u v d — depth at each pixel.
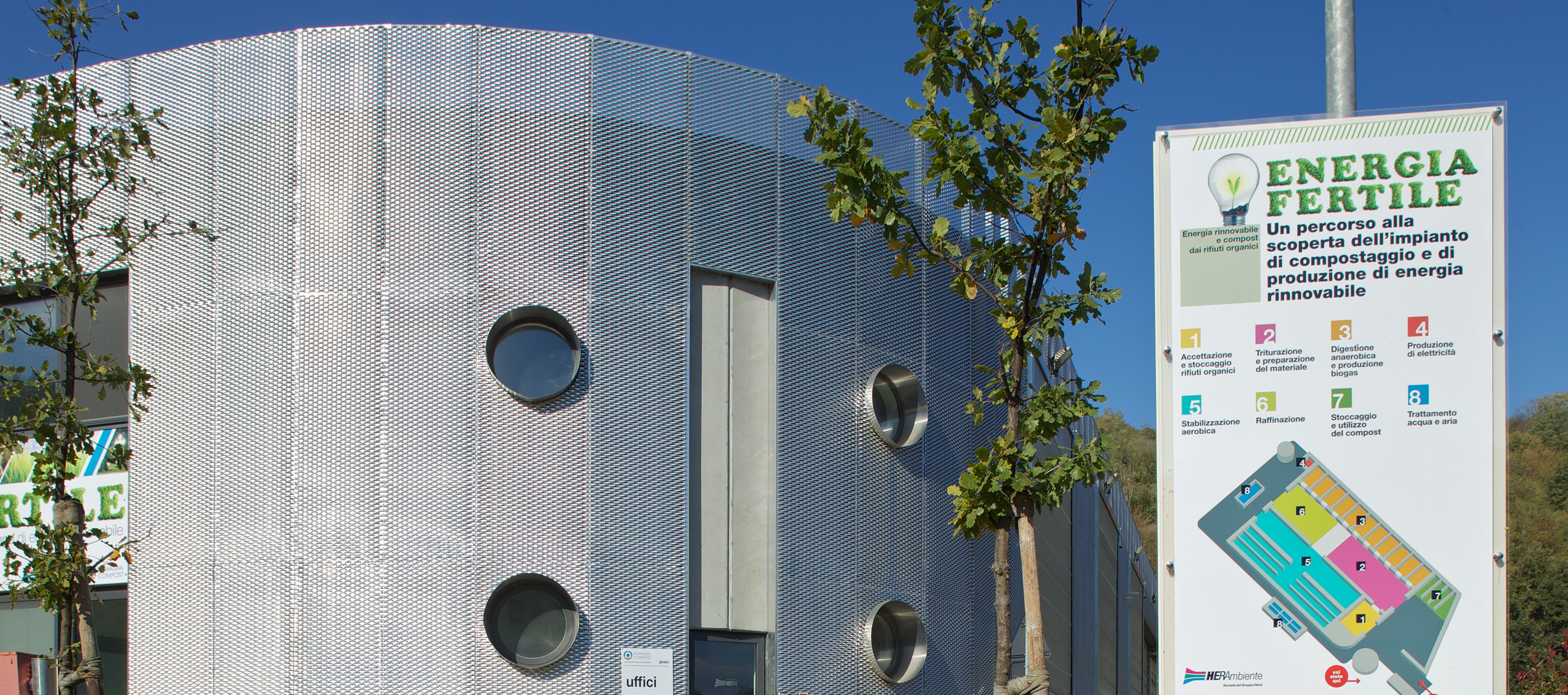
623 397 15.81
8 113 16.72
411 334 15.41
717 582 16.28
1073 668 28.81
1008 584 9.40
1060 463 9.41
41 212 15.42
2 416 16.72
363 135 15.75
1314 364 9.41
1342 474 9.33
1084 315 9.46
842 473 17.50
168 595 15.59
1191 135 9.70
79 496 16.27
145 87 16.56
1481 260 9.27
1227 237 9.59
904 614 17.95
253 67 16.16
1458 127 9.37
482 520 15.09
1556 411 90.12
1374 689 9.19
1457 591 9.14
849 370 17.81
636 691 15.27
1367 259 9.41
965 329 19.78
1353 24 9.83
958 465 19.31
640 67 16.55
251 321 15.73
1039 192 9.34
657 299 16.22
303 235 15.67
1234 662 9.37
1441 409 9.24
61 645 12.31
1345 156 9.49
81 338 16.67
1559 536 64.88
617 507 15.57
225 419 15.67
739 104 17.20
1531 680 34.50
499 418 15.33
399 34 15.92
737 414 16.78
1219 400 9.52
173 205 16.25
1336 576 9.30
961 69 9.69
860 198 9.77
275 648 14.98
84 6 12.67
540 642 15.12
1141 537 47.84
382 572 14.97
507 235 15.67
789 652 16.56
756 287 17.19
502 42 16.02
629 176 16.27
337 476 15.20
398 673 14.78
